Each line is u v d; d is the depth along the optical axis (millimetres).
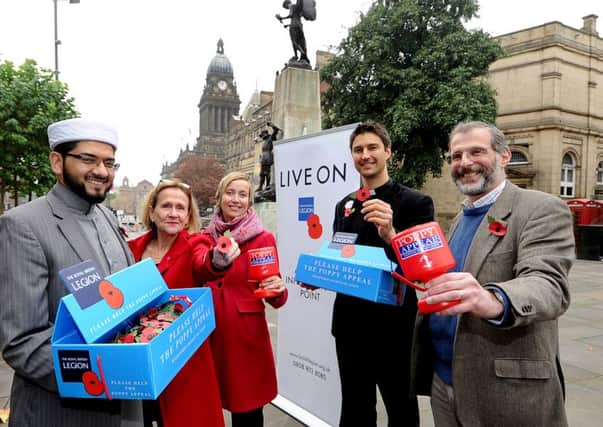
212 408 1972
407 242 1243
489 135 1722
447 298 1187
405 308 2102
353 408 2184
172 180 2348
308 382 2922
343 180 2566
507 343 1526
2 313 1362
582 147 24969
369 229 2178
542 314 1293
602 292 8250
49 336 1360
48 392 1432
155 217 2273
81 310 1289
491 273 1591
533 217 1531
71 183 1598
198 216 2477
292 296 3039
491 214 1665
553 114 23391
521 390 1495
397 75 16375
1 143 7801
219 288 2371
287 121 8891
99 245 1673
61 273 1303
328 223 2688
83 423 1438
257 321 2373
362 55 17406
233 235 2420
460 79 15070
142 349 1171
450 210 25156
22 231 1437
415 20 16156
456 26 16219
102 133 1618
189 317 1537
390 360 2086
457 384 1614
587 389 3541
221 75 103438
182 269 2217
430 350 1892
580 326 5609
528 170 24359
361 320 2141
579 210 15234
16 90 7699
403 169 17406
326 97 19000
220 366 2357
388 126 16625
